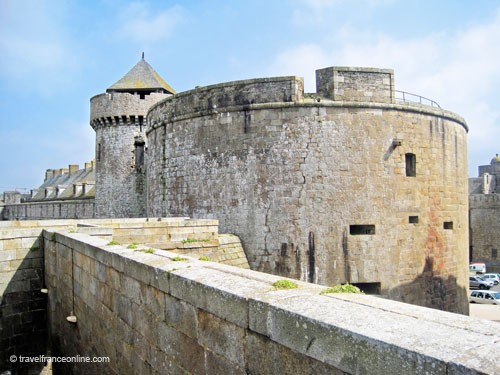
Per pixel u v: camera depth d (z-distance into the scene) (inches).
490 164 2613.2
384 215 682.2
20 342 491.5
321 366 117.3
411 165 729.6
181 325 190.5
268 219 678.5
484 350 90.6
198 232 573.0
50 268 477.4
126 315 252.7
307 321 121.5
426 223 725.9
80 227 513.3
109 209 1433.3
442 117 772.6
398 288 683.4
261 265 677.9
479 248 2112.5
